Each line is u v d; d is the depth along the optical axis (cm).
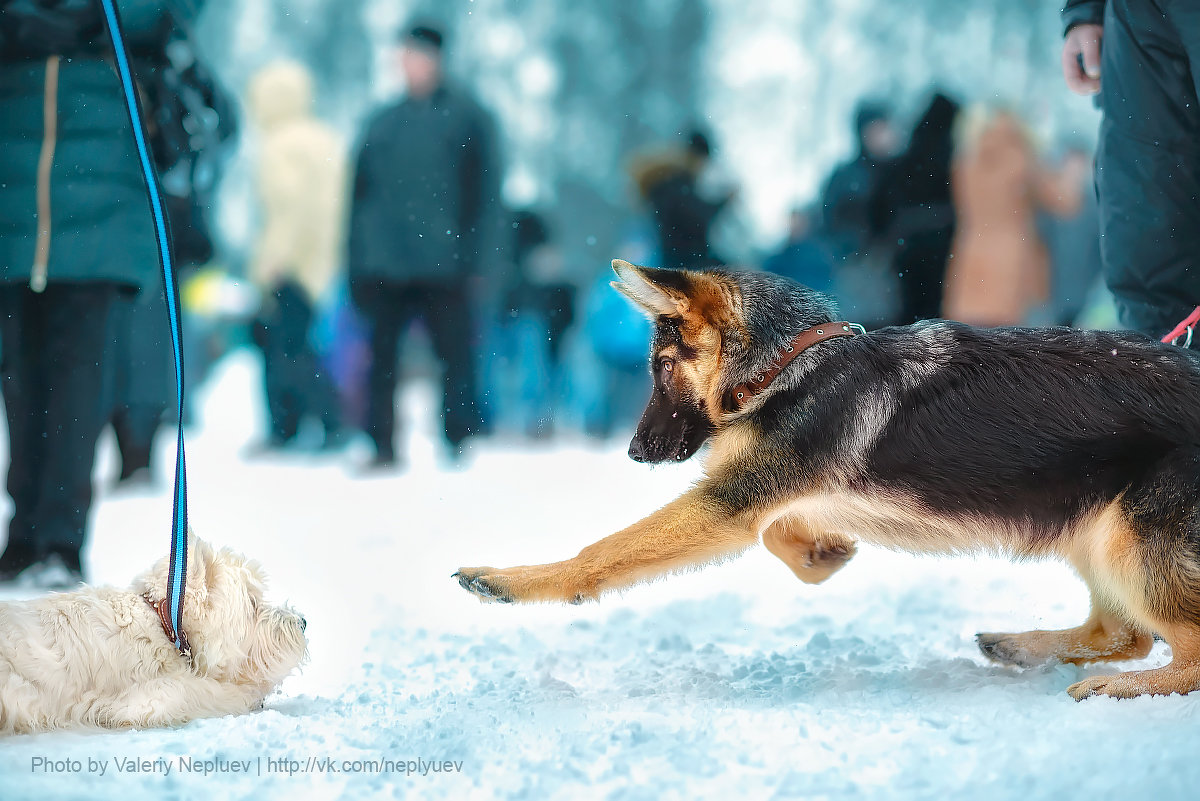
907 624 844
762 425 705
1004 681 671
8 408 991
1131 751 496
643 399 2341
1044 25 4650
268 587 670
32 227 955
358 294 1766
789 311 723
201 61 1056
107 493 1543
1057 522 674
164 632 630
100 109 973
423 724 588
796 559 777
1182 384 658
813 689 663
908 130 1872
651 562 698
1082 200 1950
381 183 1731
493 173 1775
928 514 687
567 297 2359
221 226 3788
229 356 3131
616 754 532
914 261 1805
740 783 490
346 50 6103
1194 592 631
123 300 1039
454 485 1652
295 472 1803
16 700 575
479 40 5650
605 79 5656
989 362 689
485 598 708
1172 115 879
